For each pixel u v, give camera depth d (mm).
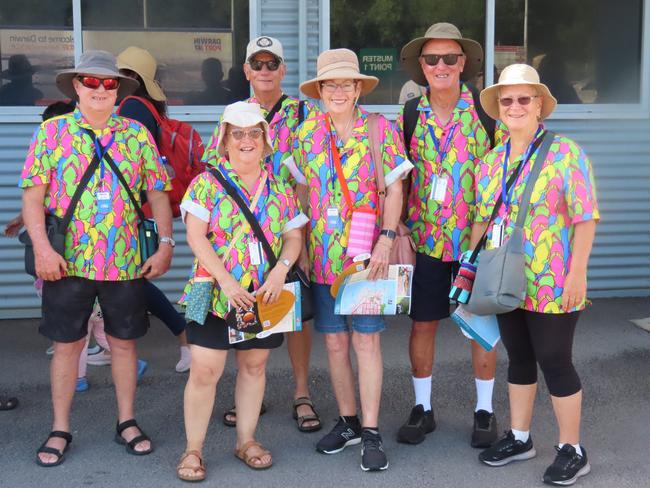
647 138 6879
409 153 4363
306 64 6418
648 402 4941
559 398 3914
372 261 4031
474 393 5090
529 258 3775
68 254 4035
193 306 3850
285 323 3924
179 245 6500
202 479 3998
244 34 6402
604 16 6773
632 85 6879
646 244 6969
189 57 6383
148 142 4211
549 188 3734
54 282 4086
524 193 3760
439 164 4262
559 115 6773
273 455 4289
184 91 6422
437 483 3980
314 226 4125
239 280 3848
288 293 3918
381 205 4121
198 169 4977
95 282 4121
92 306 4195
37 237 3967
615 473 4055
